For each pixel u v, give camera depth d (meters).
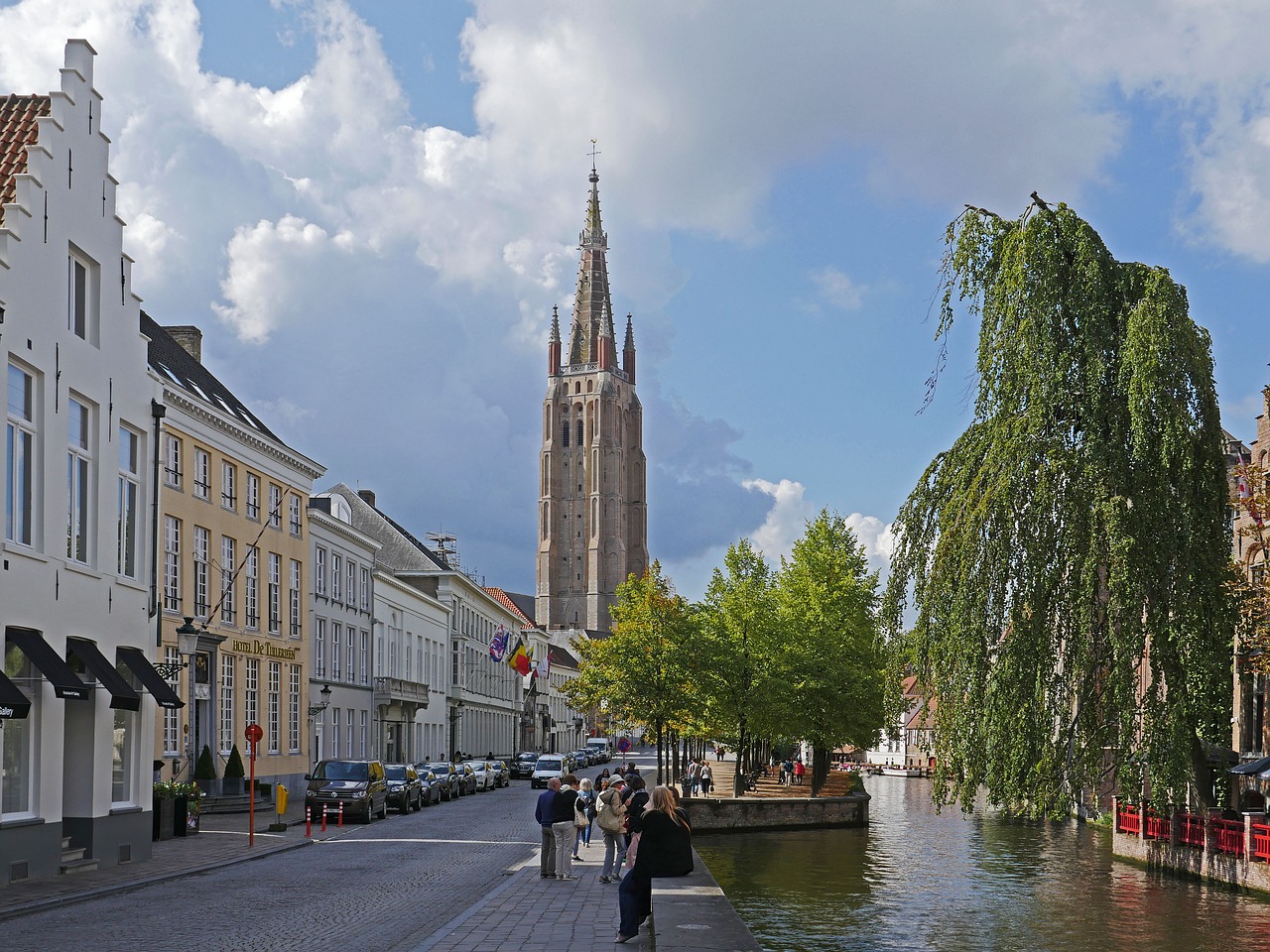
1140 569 30.08
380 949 16.88
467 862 30.42
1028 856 44.38
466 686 100.38
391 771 52.47
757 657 62.94
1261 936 25.95
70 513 27.48
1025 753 30.59
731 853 45.00
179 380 46.88
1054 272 31.14
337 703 64.94
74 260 27.97
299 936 18.06
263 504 53.97
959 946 24.81
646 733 63.91
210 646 48.31
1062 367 30.80
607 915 20.34
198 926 19.09
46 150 26.39
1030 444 30.75
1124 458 30.77
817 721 64.38
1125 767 31.45
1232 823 34.03
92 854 27.80
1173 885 35.09
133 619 30.30
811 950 24.30
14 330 24.86
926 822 63.53
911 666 33.12
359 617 69.25
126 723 29.86
